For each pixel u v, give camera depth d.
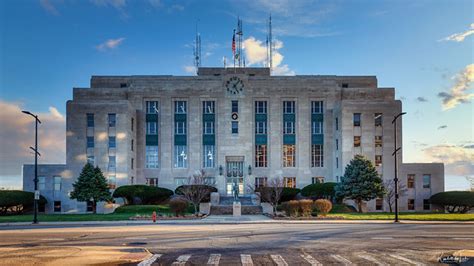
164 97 72.00
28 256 20.03
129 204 63.22
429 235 29.66
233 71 77.69
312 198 63.50
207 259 19.94
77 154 64.75
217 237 28.56
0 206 57.31
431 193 65.38
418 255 21.05
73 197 57.75
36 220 41.47
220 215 53.00
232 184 70.94
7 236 29.42
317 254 21.41
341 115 65.94
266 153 71.88
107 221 42.22
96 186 57.47
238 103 71.88
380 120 65.62
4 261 18.78
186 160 71.56
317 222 41.16
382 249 23.03
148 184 70.94
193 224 39.38
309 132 71.88
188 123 71.81
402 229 34.12
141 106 71.56
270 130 71.81
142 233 31.14
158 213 50.56
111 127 65.25
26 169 64.75
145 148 71.44
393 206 64.69
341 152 65.75
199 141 71.44
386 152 65.12
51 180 64.69
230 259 19.98
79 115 65.19
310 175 71.06
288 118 72.44
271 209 55.38
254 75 76.81
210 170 71.00
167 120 71.75
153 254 21.12
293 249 23.05
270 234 30.39
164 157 71.19
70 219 43.75
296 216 46.44
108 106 65.38
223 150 70.94
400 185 62.59
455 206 61.66
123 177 64.62
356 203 59.22
